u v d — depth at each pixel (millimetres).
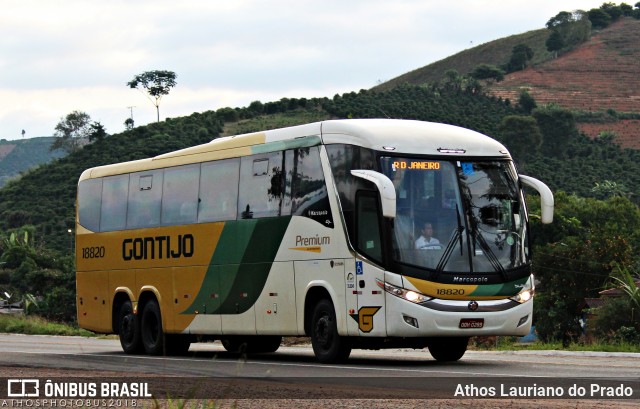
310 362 23125
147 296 28359
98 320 30266
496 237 21266
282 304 23203
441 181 21156
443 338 22031
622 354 24500
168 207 27438
